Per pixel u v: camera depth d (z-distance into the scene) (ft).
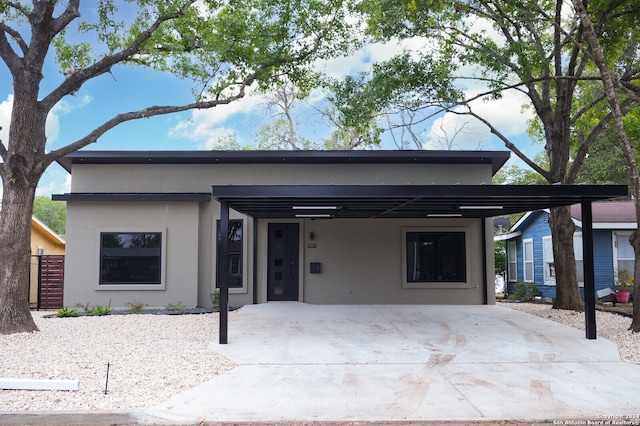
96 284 44.91
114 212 45.50
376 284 47.09
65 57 42.24
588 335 31.01
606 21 41.24
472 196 28.48
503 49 40.32
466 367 24.62
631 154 32.22
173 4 38.27
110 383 21.42
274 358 26.32
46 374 22.29
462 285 47.16
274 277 47.44
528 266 64.49
